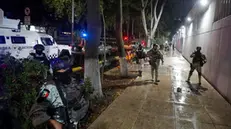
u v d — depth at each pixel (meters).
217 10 8.88
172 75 10.71
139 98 6.33
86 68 6.00
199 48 8.51
